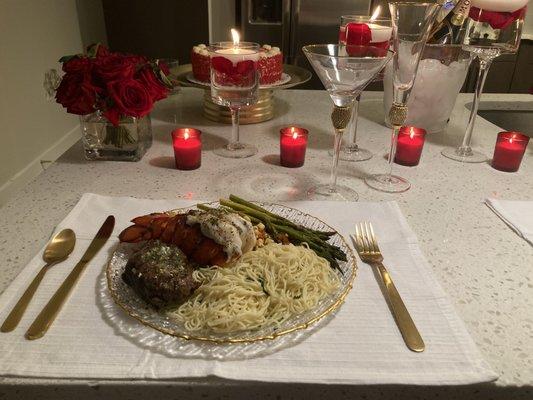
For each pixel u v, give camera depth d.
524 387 0.46
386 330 0.53
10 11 2.03
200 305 0.53
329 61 0.76
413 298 0.58
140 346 0.49
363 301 0.57
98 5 2.92
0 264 0.64
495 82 3.14
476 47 0.99
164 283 0.52
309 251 0.63
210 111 1.32
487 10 0.94
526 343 0.52
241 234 0.60
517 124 1.59
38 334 0.50
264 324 0.51
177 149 0.97
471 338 0.52
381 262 0.65
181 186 0.92
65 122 2.61
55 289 0.58
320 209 0.81
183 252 0.59
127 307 0.52
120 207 0.80
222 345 0.49
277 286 0.56
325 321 0.54
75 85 0.90
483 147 1.18
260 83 1.26
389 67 1.20
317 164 1.05
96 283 0.59
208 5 2.88
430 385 0.46
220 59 1.00
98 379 0.46
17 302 0.55
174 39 3.00
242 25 2.85
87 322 0.52
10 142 2.05
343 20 1.21
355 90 0.81
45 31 2.35
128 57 0.95
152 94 0.95
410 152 1.03
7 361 0.47
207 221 0.59
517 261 0.69
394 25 0.84
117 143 1.00
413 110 1.22
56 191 0.88
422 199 0.89
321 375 0.46
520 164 1.06
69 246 0.67
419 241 0.73
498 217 0.82
